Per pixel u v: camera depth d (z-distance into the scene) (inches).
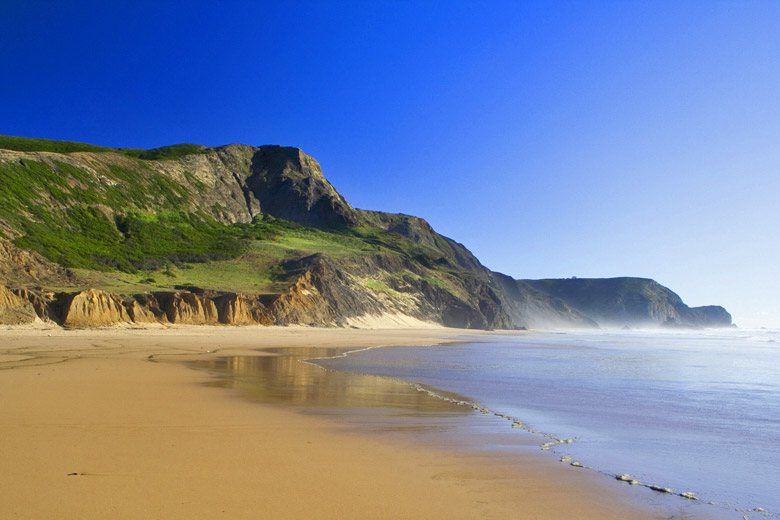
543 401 594.9
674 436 421.1
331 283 3191.4
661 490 281.0
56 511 219.3
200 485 262.5
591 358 1343.5
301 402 550.9
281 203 5132.9
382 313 3486.7
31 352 1055.6
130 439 354.3
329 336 2225.6
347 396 604.4
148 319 1994.3
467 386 727.1
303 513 228.4
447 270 5012.3
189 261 3056.1
